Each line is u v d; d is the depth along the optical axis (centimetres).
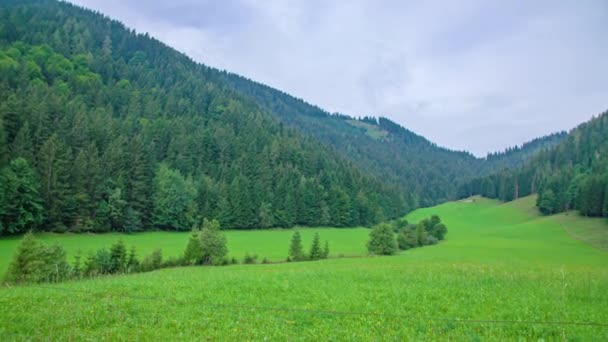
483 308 1683
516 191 19388
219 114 18988
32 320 1391
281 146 16300
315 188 13700
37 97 10719
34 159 8019
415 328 1367
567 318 1501
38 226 7631
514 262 5659
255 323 1426
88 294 1941
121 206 9069
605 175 12075
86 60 18138
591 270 3628
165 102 17488
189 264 5584
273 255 7038
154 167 11100
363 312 1612
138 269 4766
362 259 6250
